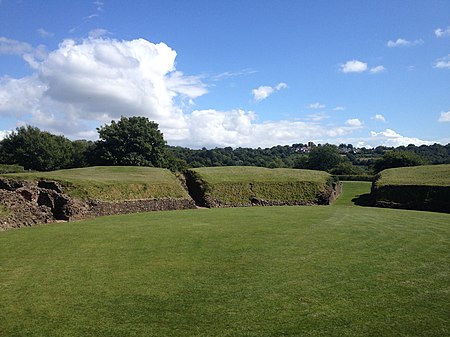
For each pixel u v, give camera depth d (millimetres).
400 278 12320
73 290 11234
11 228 23406
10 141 77875
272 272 12953
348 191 57344
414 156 88312
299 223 24406
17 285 11727
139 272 13023
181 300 10375
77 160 82500
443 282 11945
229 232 20781
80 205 29438
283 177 51688
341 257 15094
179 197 40219
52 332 8531
